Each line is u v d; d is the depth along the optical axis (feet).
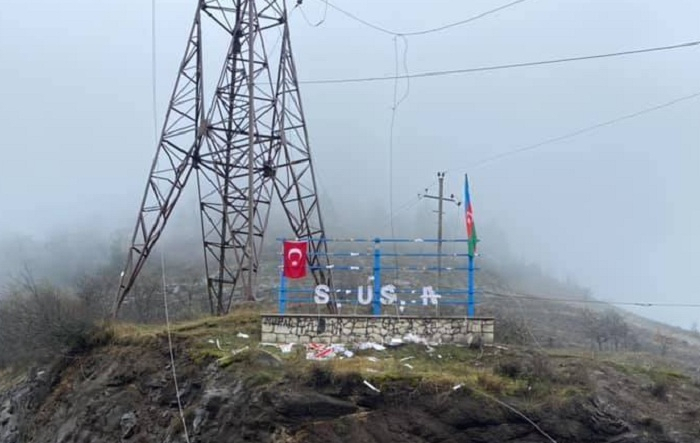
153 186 106.52
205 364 78.33
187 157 106.63
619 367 80.79
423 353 77.61
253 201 100.01
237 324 88.74
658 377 79.15
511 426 67.77
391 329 80.12
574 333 211.61
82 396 86.69
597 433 68.33
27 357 112.47
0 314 137.28
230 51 111.34
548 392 70.49
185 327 89.66
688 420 71.10
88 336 96.48
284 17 111.45
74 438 83.15
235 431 68.95
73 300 149.28
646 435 68.39
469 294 82.17
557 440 67.62
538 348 86.79
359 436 66.44
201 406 72.95
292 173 108.47
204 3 109.29
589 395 70.44
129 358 86.79
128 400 82.17
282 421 67.77
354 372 69.51
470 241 83.30
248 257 99.14
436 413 67.82
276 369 73.00
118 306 104.17
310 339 80.07
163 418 77.61
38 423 92.17
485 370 74.18
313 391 69.00
